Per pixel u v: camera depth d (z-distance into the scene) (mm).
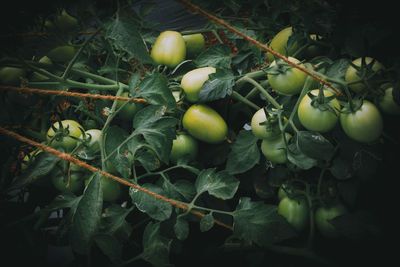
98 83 806
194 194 739
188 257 785
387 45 701
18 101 761
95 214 635
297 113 705
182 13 1319
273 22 812
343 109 656
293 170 734
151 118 683
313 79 672
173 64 809
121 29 676
